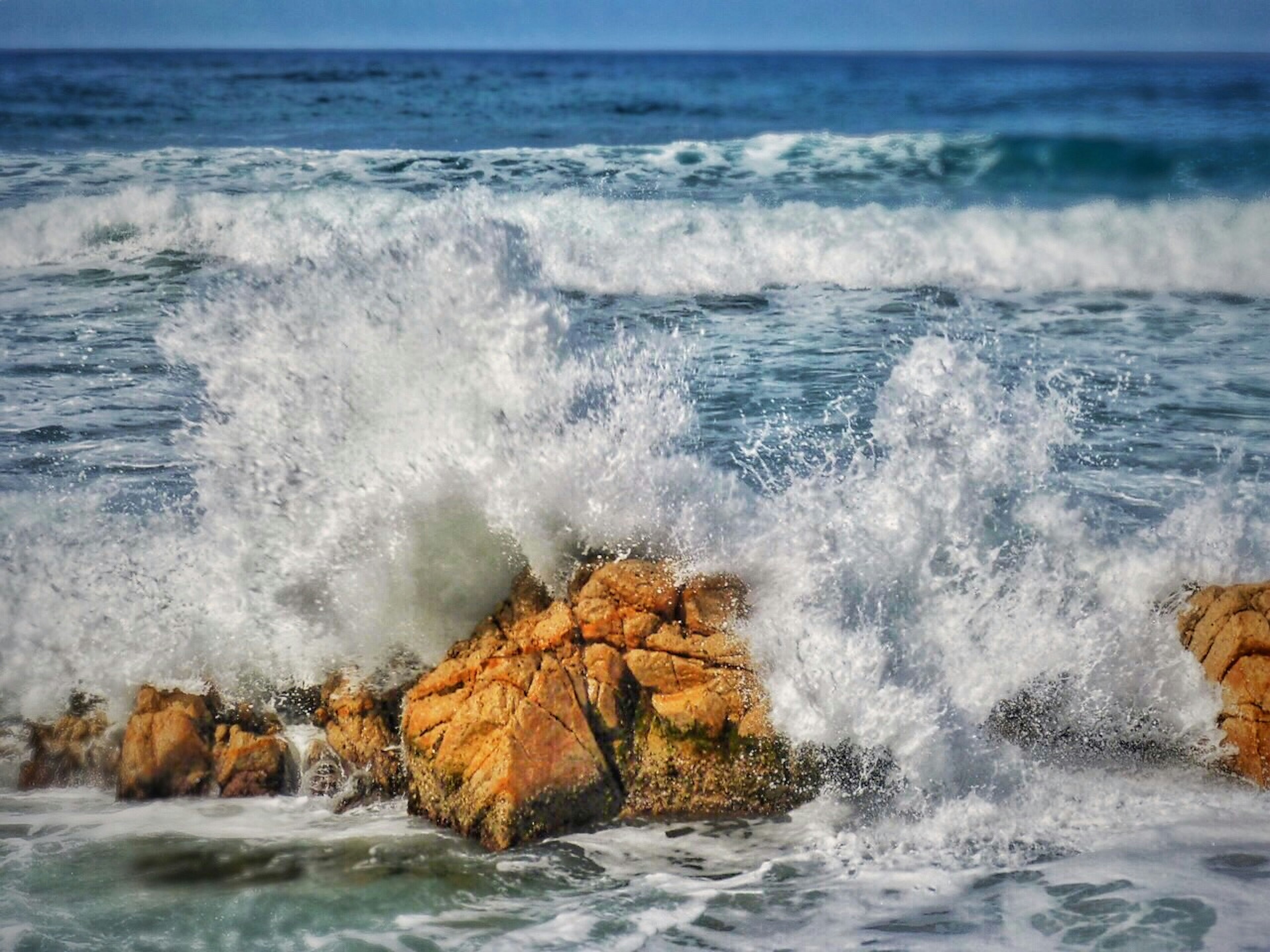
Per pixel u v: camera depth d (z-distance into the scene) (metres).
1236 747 4.86
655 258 13.20
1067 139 19.81
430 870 4.22
